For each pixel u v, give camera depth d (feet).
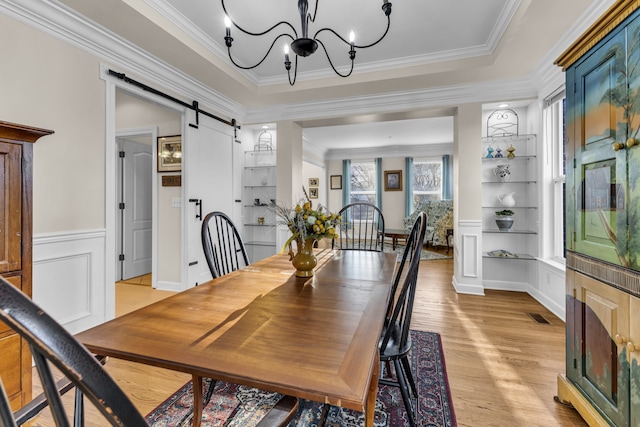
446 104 11.76
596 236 4.33
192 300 4.11
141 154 14.84
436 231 22.22
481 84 11.15
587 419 4.50
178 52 8.87
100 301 7.87
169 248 12.39
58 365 1.17
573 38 7.78
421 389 5.73
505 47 8.58
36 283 6.60
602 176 4.17
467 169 11.57
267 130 16.16
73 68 7.25
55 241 6.90
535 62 9.52
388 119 13.52
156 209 12.58
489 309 9.99
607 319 4.12
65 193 7.11
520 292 11.91
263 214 15.74
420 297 11.27
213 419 4.97
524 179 12.01
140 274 14.71
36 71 6.53
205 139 12.19
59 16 6.77
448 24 8.43
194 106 11.32
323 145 25.02
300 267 5.25
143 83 9.23
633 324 3.65
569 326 5.06
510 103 11.62
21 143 4.63
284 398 2.53
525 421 4.90
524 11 6.99
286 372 2.40
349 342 2.90
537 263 11.02
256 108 14.26
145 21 7.36
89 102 7.61
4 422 1.28
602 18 3.95
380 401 5.42
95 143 7.75
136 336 3.03
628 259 3.70
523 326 8.62
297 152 14.60
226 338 2.98
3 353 4.50
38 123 6.59
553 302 9.71
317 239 5.30
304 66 11.08
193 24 8.43
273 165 15.47
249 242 15.87
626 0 3.53
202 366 2.50
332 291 4.52
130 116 13.12
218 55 9.95
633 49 3.55
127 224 14.06
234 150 14.14
